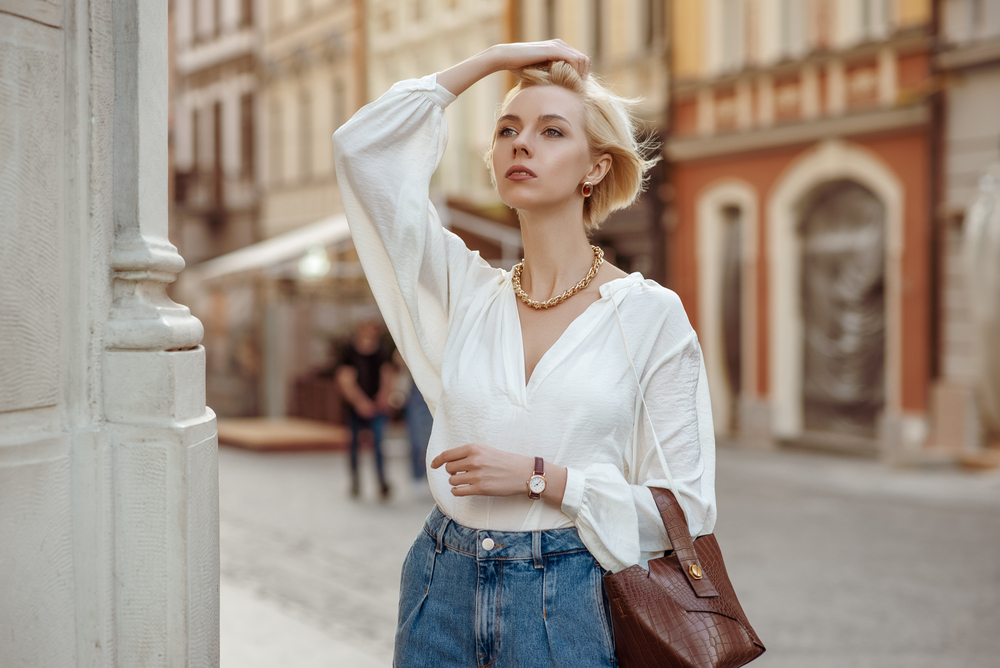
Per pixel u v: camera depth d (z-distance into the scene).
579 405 1.67
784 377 14.84
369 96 22.91
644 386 1.72
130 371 1.84
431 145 1.83
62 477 1.75
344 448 14.14
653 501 1.67
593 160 1.80
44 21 1.71
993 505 8.97
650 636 1.58
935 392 12.68
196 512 1.88
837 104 14.10
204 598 1.91
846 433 14.02
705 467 1.75
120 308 1.86
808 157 14.34
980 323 11.35
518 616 1.64
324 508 8.76
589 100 1.78
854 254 13.95
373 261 1.86
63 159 1.77
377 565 6.36
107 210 1.85
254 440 13.86
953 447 12.35
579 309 1.75
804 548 6.98
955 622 5.05
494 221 15.44
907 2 13.20
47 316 1.73
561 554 1.66
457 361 1.79
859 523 8.03
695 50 16.03
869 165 13.61
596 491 1.62
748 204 15.28
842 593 5.67
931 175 12.85
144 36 1.87
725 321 15.81
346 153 1.79
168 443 1.82
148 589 1.84
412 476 9.51
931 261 12.86
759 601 5.48
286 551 6.76
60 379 1.77
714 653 1.57
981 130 12.42
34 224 1.70
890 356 13.40
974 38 12.48
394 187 1.80
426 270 1.85
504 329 1.77
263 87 25.89
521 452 1.68
